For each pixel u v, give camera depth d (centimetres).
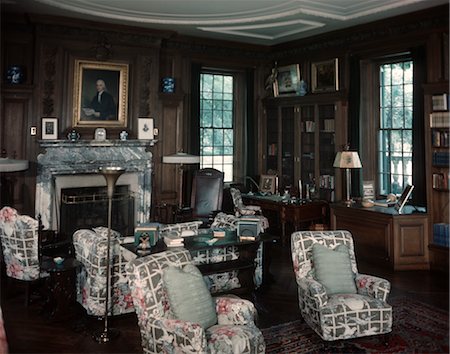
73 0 539
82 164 628
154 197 704
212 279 429
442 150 533
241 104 818
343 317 320
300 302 364
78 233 399
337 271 354
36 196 599
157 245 402
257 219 451
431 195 546
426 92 541
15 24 597
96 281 368
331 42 691
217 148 802
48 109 609
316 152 715
